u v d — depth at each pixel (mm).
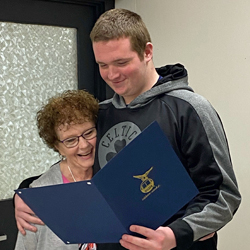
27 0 2629
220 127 1334
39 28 2707
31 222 1417
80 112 1404
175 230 1165
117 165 1034
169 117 1311
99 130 1452
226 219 1271
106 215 1107
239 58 2191
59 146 1463
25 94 2688
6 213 2613
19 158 2684
